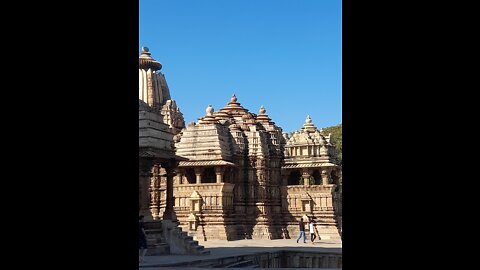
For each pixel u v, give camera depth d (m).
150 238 29.38
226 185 48.06
